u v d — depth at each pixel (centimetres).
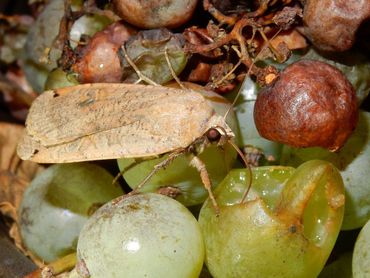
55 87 14
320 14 12
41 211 13
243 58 12
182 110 12
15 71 18
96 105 13
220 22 13
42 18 16
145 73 13
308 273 11
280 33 13
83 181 14
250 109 13
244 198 11
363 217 12
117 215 11
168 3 12
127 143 13
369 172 12
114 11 13
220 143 12
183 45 13
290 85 11
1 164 17
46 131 13
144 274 11
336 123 11
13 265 13
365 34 12
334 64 12
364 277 11
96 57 13
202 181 12
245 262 11
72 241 13
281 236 11
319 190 11
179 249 11
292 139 11
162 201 12
